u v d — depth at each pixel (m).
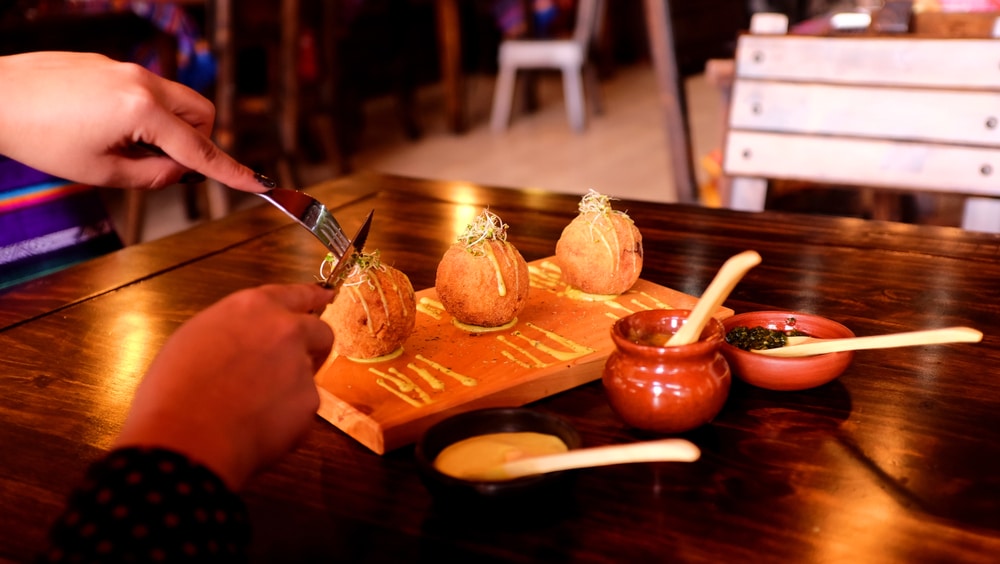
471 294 0.63
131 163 0.61
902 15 1.23
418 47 4.64
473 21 4.96
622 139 3.44
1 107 0.57
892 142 1.06
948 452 0.48
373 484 0.48
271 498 0.47
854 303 0.70
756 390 0.56
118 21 2.05
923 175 1.05
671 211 0.97
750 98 1.14
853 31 1.29
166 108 0.57
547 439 0.47
